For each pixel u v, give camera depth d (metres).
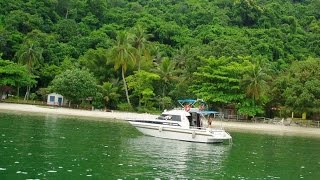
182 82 94.56
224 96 85.06
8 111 72.56
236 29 164.62
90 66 104.19
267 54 141.50
